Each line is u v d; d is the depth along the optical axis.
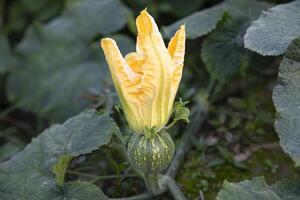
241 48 2.55
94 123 2.20
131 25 3.36
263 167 2.49
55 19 3.83
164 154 1.89
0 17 4.26
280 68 1.92
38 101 3.59
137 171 2.23
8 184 2.17
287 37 2.00
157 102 1.84
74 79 3.47
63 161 2.04
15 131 3.54
